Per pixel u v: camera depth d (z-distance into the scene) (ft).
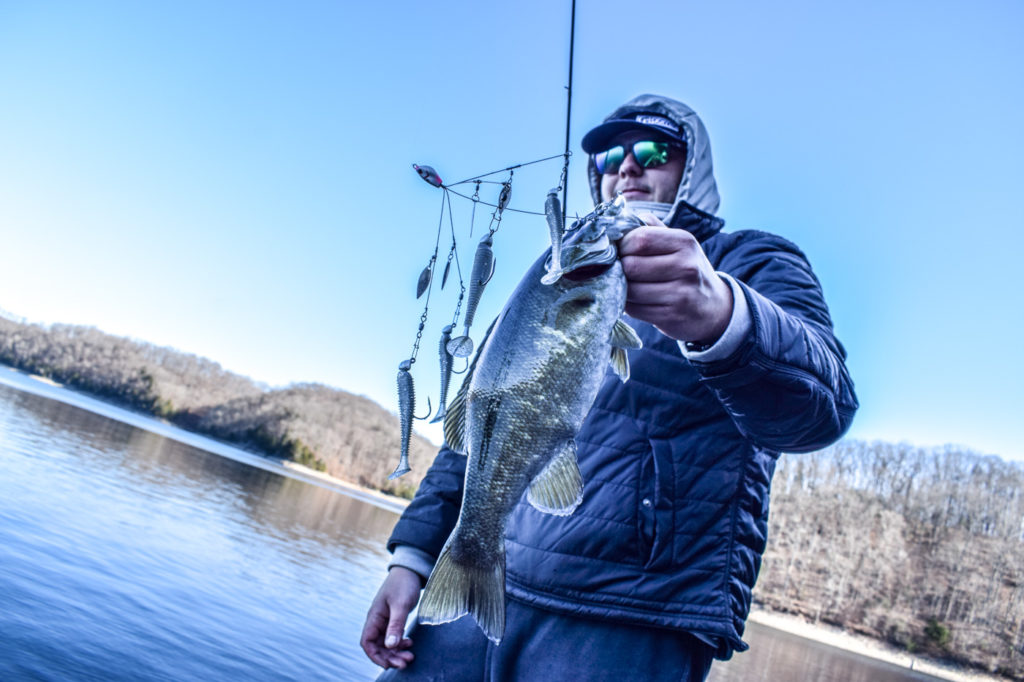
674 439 7.86
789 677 89.86
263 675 28.55
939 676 185.47
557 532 7.98
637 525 7.64
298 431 293.23
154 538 49.47
